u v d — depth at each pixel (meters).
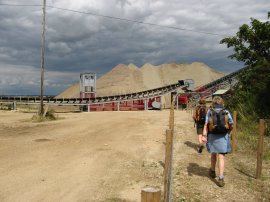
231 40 26.56
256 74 21.50
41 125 21.59
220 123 8.18
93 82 54.59
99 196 7.18
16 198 6.91
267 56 25.45
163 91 58.25
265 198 7.39
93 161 10.39
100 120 25.45
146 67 123.75
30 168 9.37
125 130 18.52
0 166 9.52
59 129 19.11
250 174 9.20
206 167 9.94
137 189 7.73
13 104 47.94
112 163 10.18
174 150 12.41
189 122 23.09
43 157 10.88
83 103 50.72
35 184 7.89
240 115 19.62
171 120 11.49
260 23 25.44
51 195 7.16
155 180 8.48
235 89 25.06
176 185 8.10
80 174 8.86
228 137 8.38
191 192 7.64
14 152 11.63
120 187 7.84
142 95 57.03
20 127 20.36
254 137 14.84
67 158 10.77
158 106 55.62
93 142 14.09
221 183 8.05
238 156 11.34
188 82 61.62
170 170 6.00
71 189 7.60
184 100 57.78
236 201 7.18
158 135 16.39
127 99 54.19
